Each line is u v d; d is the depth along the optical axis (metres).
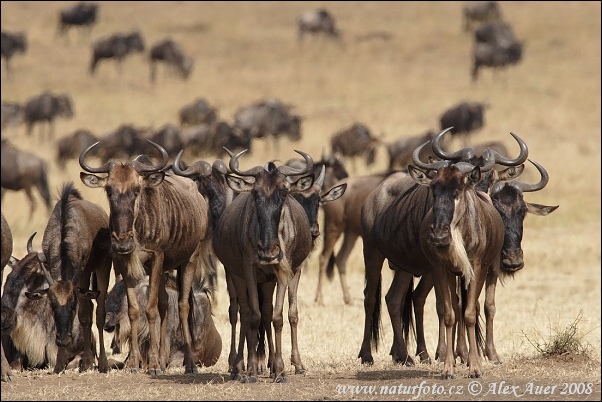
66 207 39.22
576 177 117.75
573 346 41.62
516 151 137.25
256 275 36.03
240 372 36.72
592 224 92.81
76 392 33.84
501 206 41.12
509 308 59.25
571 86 182.75
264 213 34.00
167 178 43.03
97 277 40.84
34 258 40.97
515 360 40.88
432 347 48.00
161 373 38.91
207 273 47.41
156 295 39.62
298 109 171.88
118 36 195.75
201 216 43.19
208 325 43.72
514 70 195.62
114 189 37.12
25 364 41.41
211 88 190.62
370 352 42.69
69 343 37.66
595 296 64.06
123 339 42.84
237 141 141.25
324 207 63.69
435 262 35.66
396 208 40.66
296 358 38.25
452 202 34.00
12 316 40.00
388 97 179.38
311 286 69.12
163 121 168.12
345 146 126.81
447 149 123.25
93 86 191.62
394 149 121.12
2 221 35.78
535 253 77.88
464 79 192.25
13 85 190.00
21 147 146.88
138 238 38.50
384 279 72.38
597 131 153.38
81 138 129.38
